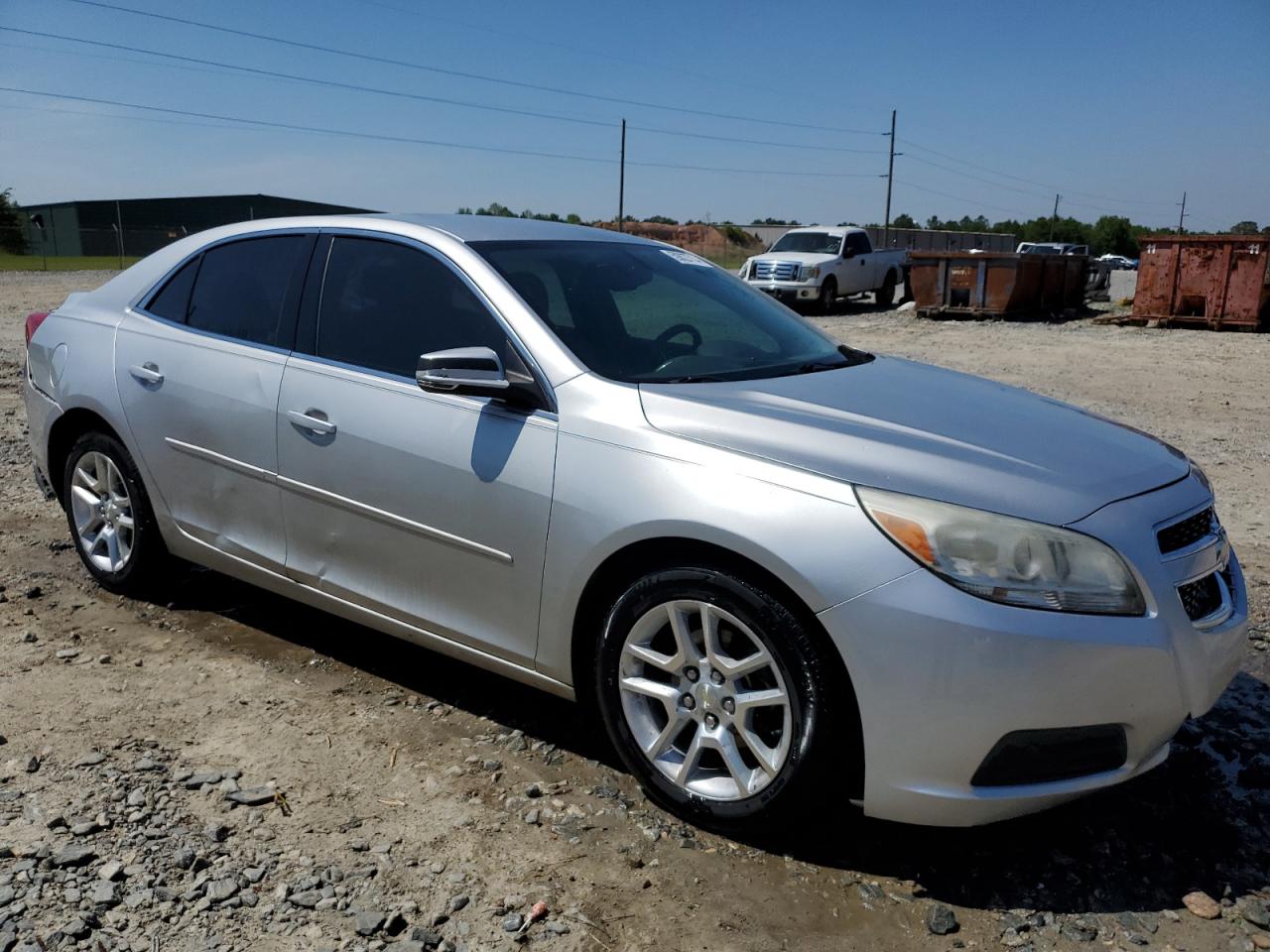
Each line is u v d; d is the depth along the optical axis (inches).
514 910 100.7
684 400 118.1
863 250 945.5
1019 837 116.3
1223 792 127.3
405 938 96.0
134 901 99.5
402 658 158.1
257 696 143.7
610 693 118.9
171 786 119.7
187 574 189.0
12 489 246.4
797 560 102.5
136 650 158.1
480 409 127.0
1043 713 99.0
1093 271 987.9
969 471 106.7
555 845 111.3
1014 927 100.9
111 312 173.8
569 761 129.0
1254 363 543.8
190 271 167.2
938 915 101.0
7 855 105.7
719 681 111.7
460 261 137.3
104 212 2728.8
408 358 136.3
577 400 121.3
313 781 122.1
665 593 112.4
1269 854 114.6
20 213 2287.2
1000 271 794.2
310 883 103.3
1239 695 155.6
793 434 111.4
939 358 566.9
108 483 175.2
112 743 129.3
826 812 118.2
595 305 138.2
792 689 105.3
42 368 181.0
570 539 117.5
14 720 134.6
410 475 131.0
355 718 138.3
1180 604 105.4
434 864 107.3
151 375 161.5
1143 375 498.0
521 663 126.9
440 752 130.1
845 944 98.0
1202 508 116.2
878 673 100.3
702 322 147.0
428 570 132.6
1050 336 689.0
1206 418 382.6
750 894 104.4
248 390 148.9
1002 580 99.5
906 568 100.3
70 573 189.9
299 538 146.5
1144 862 112.4
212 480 155.5
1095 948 98.5
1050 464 111.7
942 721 99.5
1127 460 118.2
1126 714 102.0
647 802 120.1
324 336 145.3
